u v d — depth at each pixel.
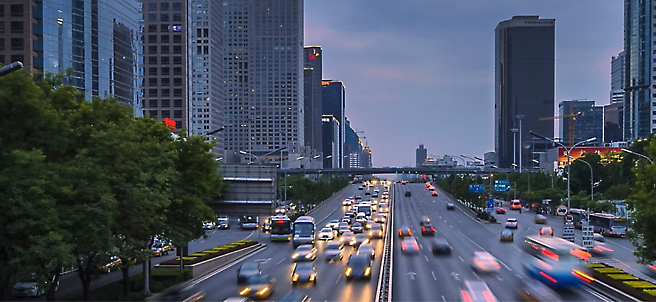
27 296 38.91
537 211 125.62
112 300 35.97
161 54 191.12
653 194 35.28
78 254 29.33
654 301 32.78
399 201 154.25
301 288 39.19
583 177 135.25
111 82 108.19
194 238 44.41
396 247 67.00
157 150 37.69
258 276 38.38
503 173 184.75
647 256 35.09
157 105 190.38
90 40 102.00
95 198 29.30
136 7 121.88
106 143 30.80
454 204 144.12
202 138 44.75
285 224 80.44
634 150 115.75
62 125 29.80
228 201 51.34
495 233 86.31
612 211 92.88
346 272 43.69
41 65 94.12
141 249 36.84
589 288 39.72
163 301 36.12
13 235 26.62
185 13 192.50
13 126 27.34
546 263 41.09
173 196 40.59
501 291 37.72
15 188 25.03
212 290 40.12
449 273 46.56
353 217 112.81
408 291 37.75
